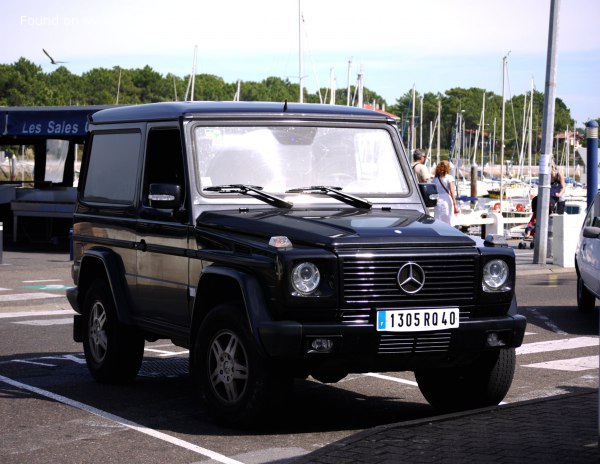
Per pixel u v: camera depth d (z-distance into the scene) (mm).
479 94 190000
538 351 11578
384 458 6219
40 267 21938
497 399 7867
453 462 6094
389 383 9523
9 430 7496
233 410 7262
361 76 63062
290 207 8039
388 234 7199
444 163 20562
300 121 8477
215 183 8117
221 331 7359
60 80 167250
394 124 8812
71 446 6984
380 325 6980
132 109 9297
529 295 17609
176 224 8156
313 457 6281
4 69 149875
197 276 7867
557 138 141625
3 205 31719
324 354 6922
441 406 8180
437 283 7188
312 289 6934
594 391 8828
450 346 7195
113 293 9086
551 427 6965
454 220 20656
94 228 9648
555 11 21734
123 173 9227
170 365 10594
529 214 51906
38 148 32594
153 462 6535
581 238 14953
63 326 13852
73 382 9539
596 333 13062
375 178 8562
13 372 10109
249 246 7258
